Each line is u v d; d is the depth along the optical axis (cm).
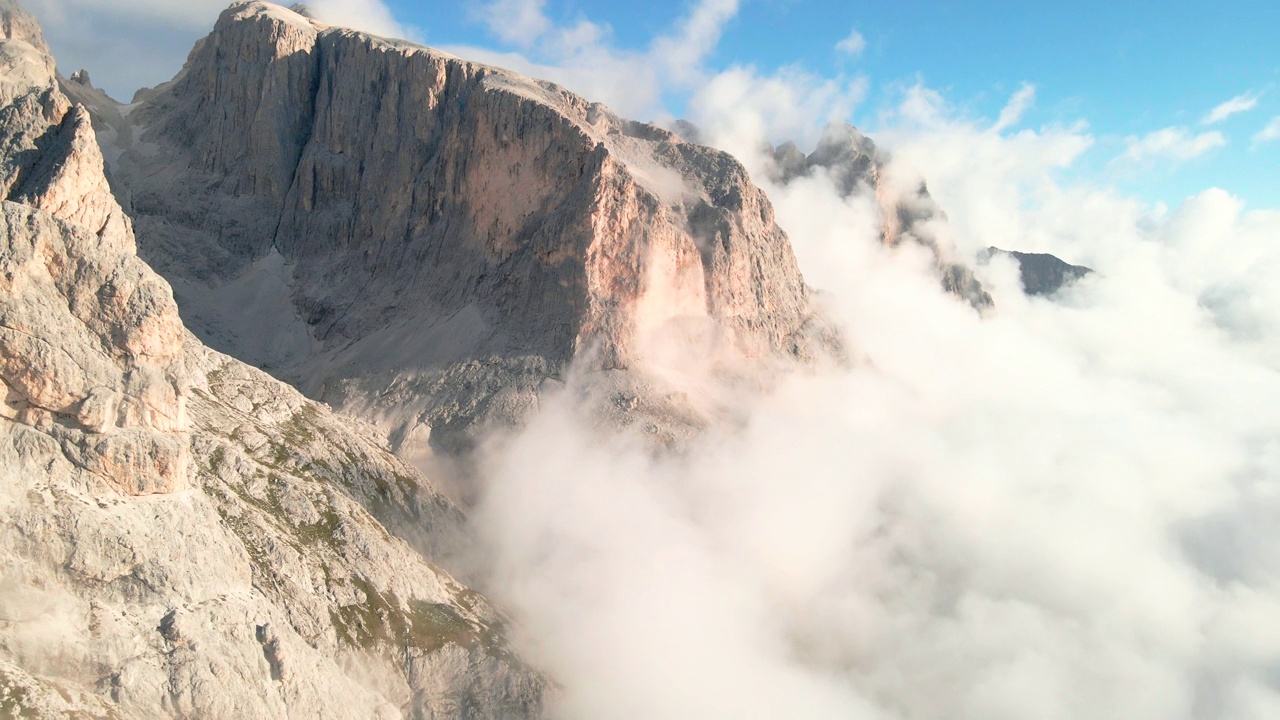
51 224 6844
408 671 8756
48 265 6819
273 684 6912
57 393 6588
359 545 9431
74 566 6238
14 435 6419
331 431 12144
